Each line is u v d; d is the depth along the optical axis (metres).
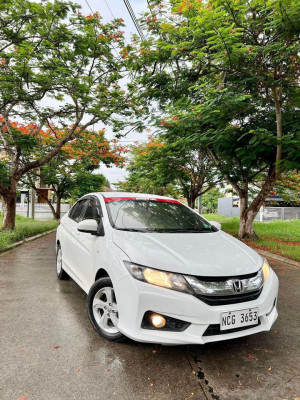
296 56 6.41
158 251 2.72
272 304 2.78
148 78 8.23
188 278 2.46
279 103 7.47
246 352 2.79
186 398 2.12
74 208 5.07
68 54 9.85
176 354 2.71
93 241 3.46
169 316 2.40
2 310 3.69
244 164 7.89
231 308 2.45
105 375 2.35
